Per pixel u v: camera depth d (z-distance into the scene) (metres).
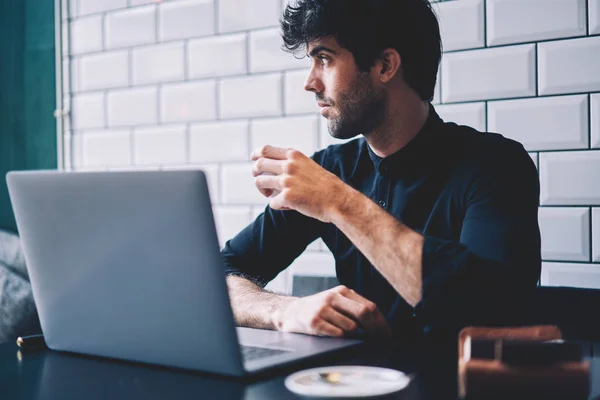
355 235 1.24
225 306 0.90
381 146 1.62
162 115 2.54
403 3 1.54
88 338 1.08
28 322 2.21
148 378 0.96
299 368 0.99
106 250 0.98
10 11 2.78
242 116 2.38
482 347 0.81
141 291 0.97
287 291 2.28
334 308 1.23
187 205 0.88
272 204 1.26
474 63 2.02
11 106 2.79
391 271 1.22
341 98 1.52
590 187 1.89
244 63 2.37
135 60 2.58
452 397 0.81
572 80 1.90
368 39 1.50
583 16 1.87
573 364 0.78
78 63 2.70
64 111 2.72
